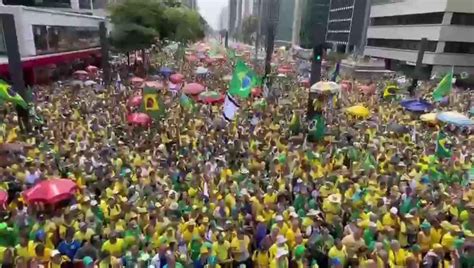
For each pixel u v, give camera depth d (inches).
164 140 715.4
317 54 927.7
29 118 790.5
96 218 418.9
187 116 877.2
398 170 596.1
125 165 583.8
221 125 818.8
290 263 372.8
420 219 442.0
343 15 3026.6
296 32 5147.6
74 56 1780.3
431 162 627.2
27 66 1357.0
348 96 1258.6
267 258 378.3
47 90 1179.9
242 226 421.4
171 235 391.9
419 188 522.9
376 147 692.1
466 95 1471.5
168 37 2133.4
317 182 533.6
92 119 829.8
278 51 3545.8
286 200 490.0
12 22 808.3
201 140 708.7
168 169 573.0
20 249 363.3
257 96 1159.0
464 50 2379.4
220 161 594.6
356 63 2182.6
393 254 373.7
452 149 735.1
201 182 513.3
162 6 2049.7
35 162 559.2
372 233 403.9
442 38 2354.8
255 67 2000.5
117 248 376.2
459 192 526.0
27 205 440.1
